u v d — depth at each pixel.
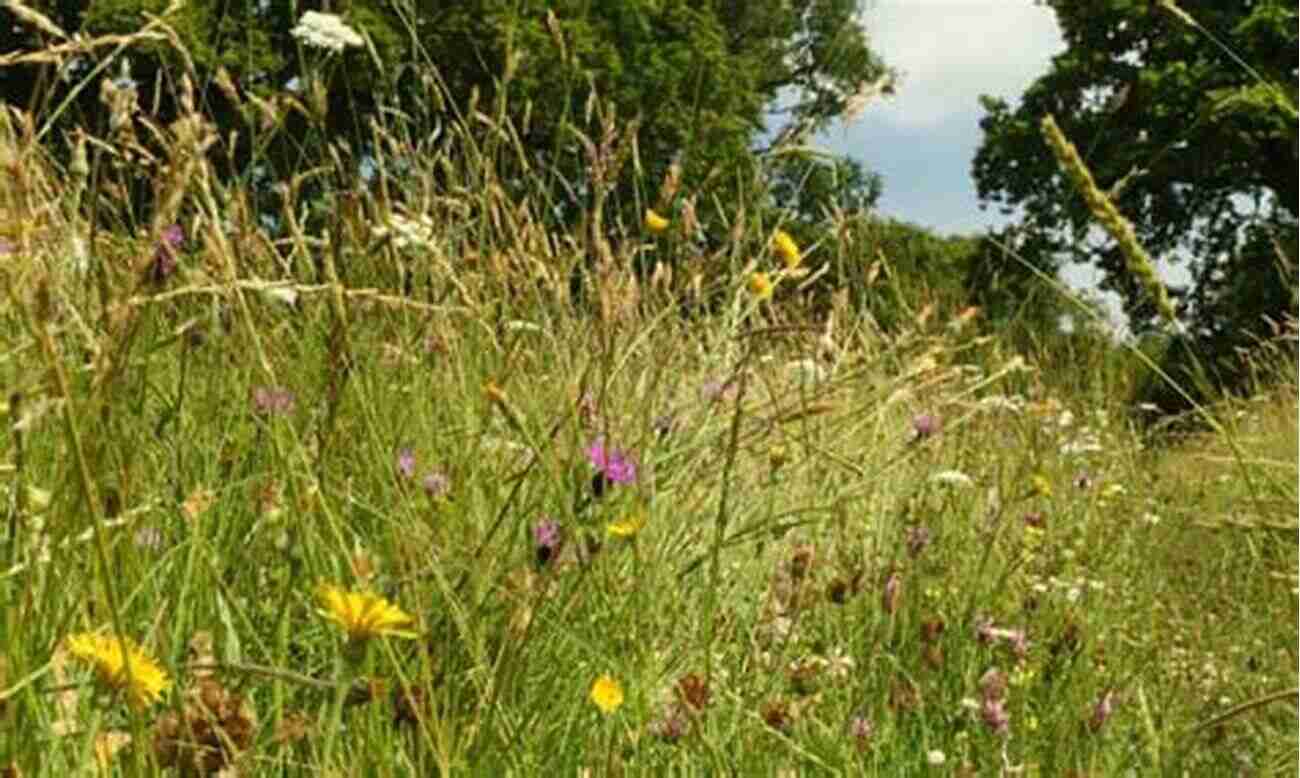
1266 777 2.98
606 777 2.18
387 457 2.57
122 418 2.21
